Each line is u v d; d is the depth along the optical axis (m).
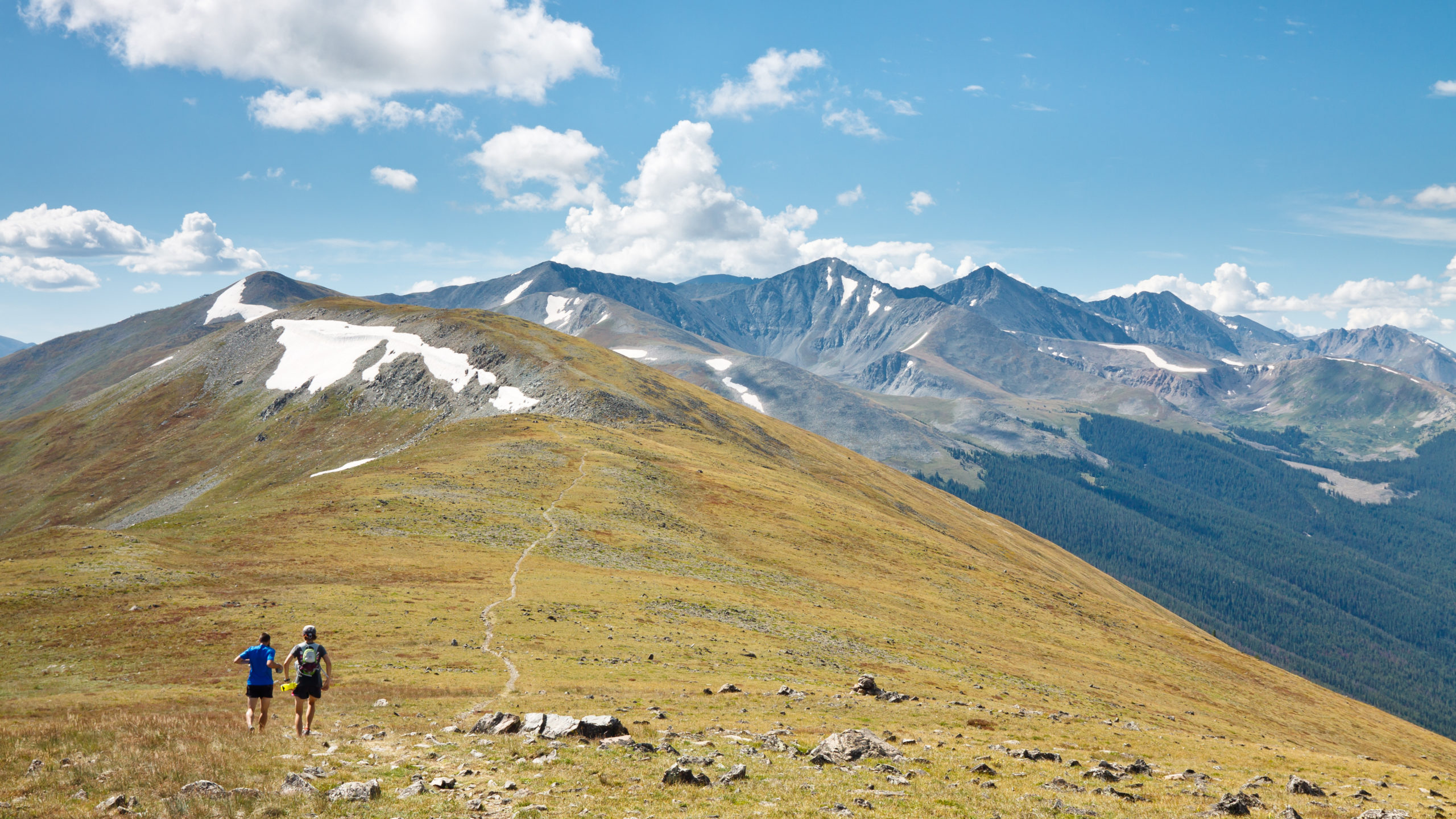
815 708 37.75
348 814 16.89
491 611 55.72
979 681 57.00
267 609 52.53
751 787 20.91
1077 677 68.56
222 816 16.20
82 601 53.12
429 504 89.38
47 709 30.69
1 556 64.38
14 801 16.31
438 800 18.41
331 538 74.69
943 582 102.50
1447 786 35.38
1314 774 33.59
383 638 47.72
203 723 24.92
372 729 26.78
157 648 44.72
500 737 26.06
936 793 21.56
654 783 20.91
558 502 98.38
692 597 68.06
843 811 18.98
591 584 67.50
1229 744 41.88
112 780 17.88
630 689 39.06
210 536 73.81
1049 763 28.20
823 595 81.75
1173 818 20.77
